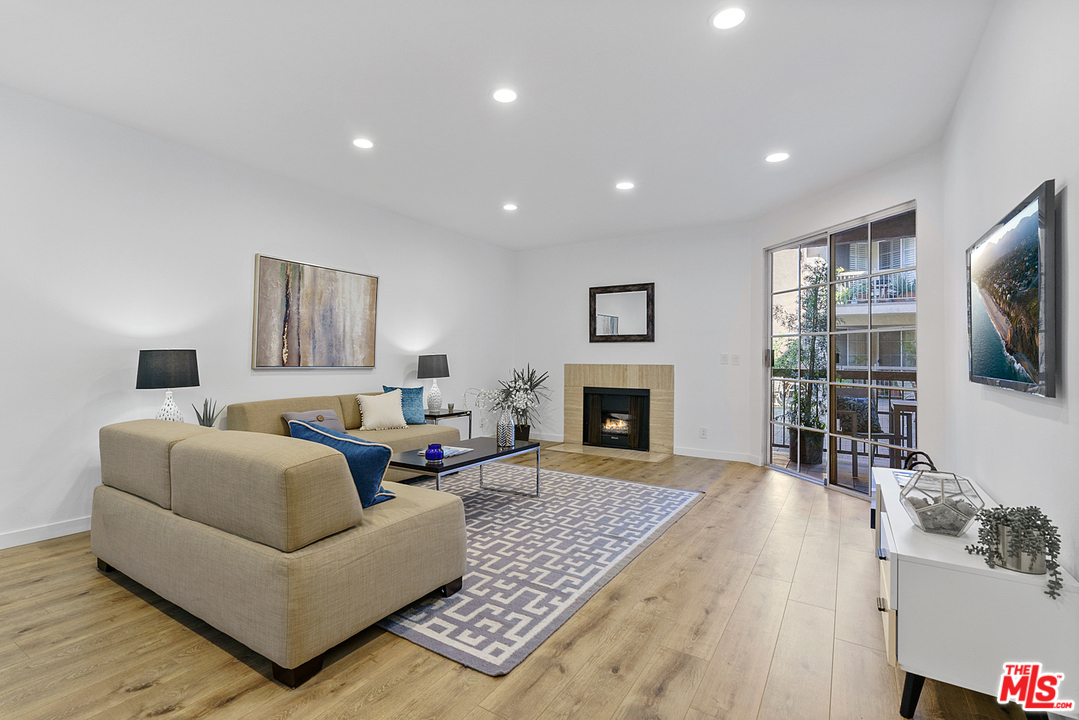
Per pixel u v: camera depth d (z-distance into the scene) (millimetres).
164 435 2207
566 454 5801
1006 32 1946
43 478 2947
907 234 3615
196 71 2621
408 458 3479
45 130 2930
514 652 1863
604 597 2318
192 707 1559
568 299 6598
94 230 3131
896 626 1546
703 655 1874
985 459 2365
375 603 1895
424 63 2531
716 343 5574
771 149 3525
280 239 4172
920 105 2885
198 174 3639
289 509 1655
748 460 5336
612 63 2516
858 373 4059
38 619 2064
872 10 2105
